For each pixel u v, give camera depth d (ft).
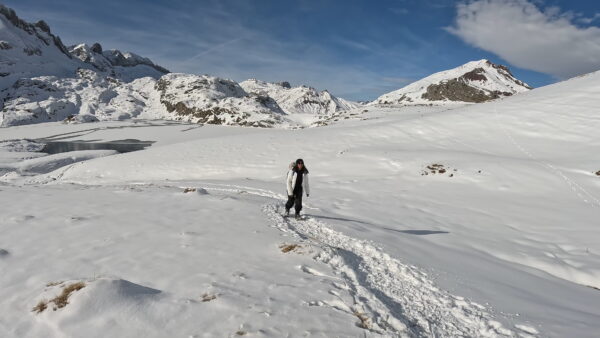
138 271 20.40
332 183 68.90
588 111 86.53
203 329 14.07
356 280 20.39
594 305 21.43
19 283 19.06
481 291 20.85
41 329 14.21
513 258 31.89
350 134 114.83
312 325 14.64
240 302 16.43
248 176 89.92
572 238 37.47
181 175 98.17
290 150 106.01
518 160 69.31
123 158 123.44
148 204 40.57
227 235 28.12
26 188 55.36
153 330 13.93
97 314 14.78
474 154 77.36
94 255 23.22
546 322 17.16
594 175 57.72
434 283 21.03
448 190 60.08
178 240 26.50
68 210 36.63
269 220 34.40
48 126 496.64
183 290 17.76
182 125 456.04
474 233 38.75
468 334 15.83
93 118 578.66
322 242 27.53
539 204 50.62
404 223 40.75
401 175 72.08
